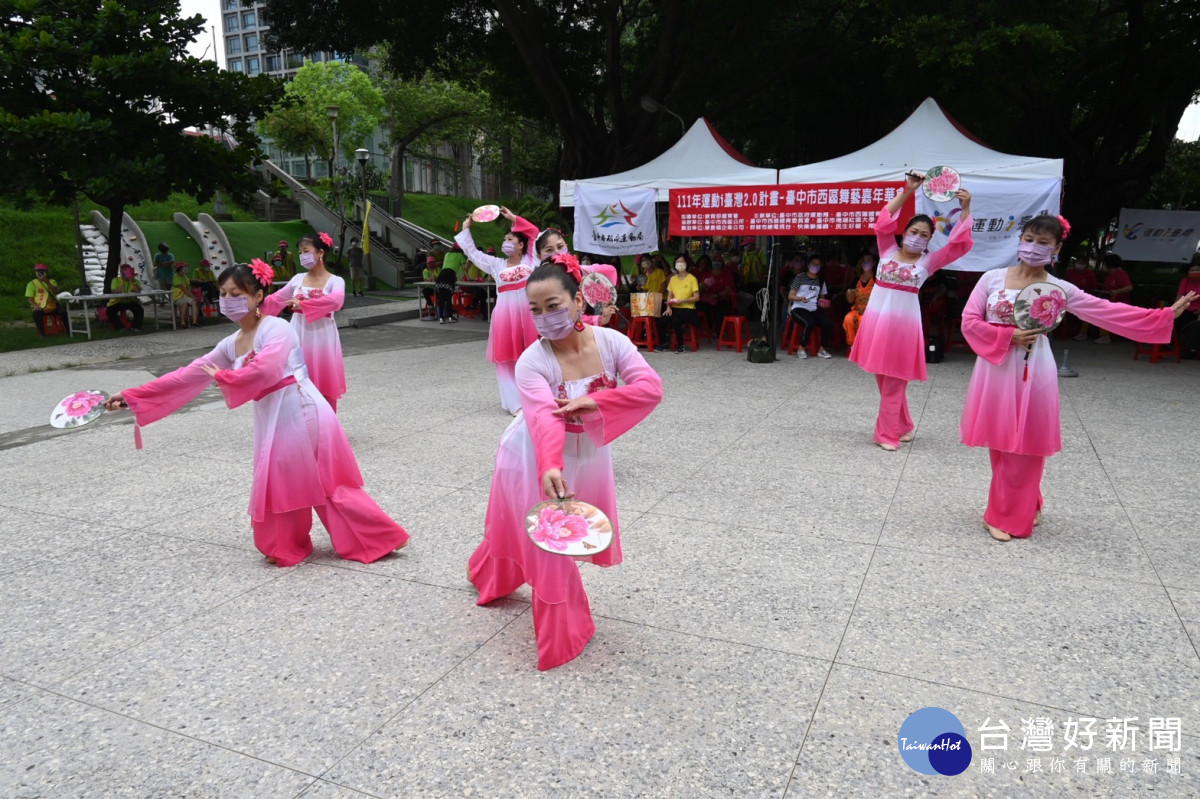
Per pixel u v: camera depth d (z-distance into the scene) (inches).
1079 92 624.4
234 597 150.4
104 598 150.8
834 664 124.3
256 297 155.0
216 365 161.2
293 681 121.0
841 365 418.6
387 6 612.7
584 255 594.2
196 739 107.3
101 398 144.8
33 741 107.4
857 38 615.8
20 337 573.6
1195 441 257.3
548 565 119.9
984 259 396.8
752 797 95.0
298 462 158.1
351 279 942.4
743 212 433.4
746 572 159.2
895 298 243.4
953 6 471.8
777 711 112.3
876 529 182.4
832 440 263.7
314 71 1362.0
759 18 598.2
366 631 136.6
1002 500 175.5
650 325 473.4
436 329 628.1
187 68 589.3
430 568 163.2
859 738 105.9
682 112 709.3
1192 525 182.5
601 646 130.6
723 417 298.7
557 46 674.2
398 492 213.0
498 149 1604.3
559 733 107.6
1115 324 164.4
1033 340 164.6
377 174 1234.6
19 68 533.6
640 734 107.3
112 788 97.7
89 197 575.2
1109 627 135.0
